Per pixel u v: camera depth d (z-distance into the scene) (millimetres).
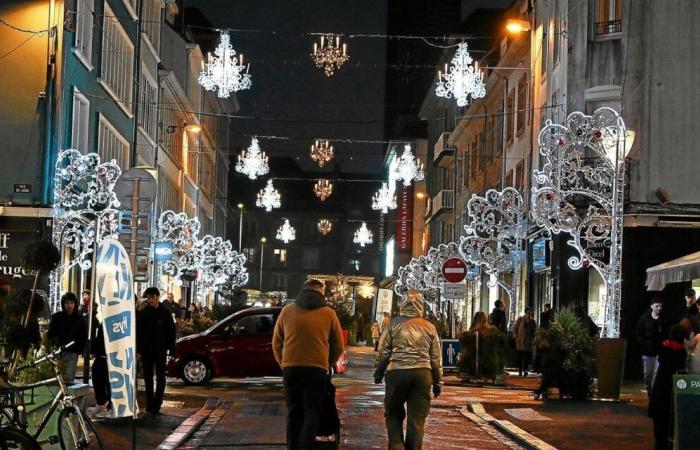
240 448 15789
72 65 36438
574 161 35969
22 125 34719
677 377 12828
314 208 156000
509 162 53281
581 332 25312
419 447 13734
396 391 13812
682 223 35781
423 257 62812
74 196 33500
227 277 65000
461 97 29109
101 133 41750
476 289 63062
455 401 24984
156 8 56750
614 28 38031
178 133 67250
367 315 87250
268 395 25594
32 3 35094
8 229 33938
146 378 19062
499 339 31672
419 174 54156
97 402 19000
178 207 67312
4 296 15094
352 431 18359
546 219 32312
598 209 34844
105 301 13781
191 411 20531
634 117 37031
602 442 17188
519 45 50250
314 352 13477
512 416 21062
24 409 12008
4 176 34469
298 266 155000
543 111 43938
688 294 21219
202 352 28328
